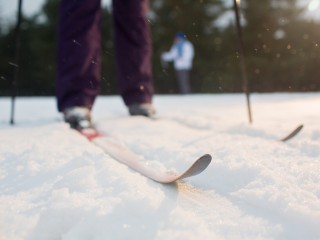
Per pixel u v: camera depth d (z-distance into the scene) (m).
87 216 0.84
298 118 2.48
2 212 0.90
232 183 1.07
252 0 15.87
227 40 17.08
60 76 2.13
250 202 0.95
